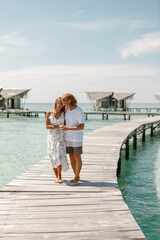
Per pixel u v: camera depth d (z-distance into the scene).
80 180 5.10
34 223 3.22
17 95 49.81
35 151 13.01
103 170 5.95
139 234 2.96
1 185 7.55
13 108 49.53
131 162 10.58
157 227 4.81
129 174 8.62
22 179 5.12
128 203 5.98
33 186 4.66
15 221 3.27
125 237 2.89
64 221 3.29
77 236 2.91
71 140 4.71
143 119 23.61
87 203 3.90
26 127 25.72
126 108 56.72
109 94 55.72
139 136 20.08
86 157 7.50
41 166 6.25
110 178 5.25
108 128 15.96
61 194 4.29
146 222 5.01
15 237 2.87
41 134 20.08
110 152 8.29
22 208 3.69
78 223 3.23
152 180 7.88
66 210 3.63
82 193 4.35
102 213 3.54
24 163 10.41
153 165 9.98
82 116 4.64
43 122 32.38
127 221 3.30
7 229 3.06
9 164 10.22
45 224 3.20
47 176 5.36
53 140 4.79
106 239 2.85
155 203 5.98
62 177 5.31
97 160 7.08
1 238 2.84
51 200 4.02
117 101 56.81
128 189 7.00
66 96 4.54
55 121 4.72
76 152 4.70
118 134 12.97
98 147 9.24
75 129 4.60
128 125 17.89
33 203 3.88
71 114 4.63
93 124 29.81
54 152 4.78
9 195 4.22
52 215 3.46
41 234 2.95
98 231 3.03
